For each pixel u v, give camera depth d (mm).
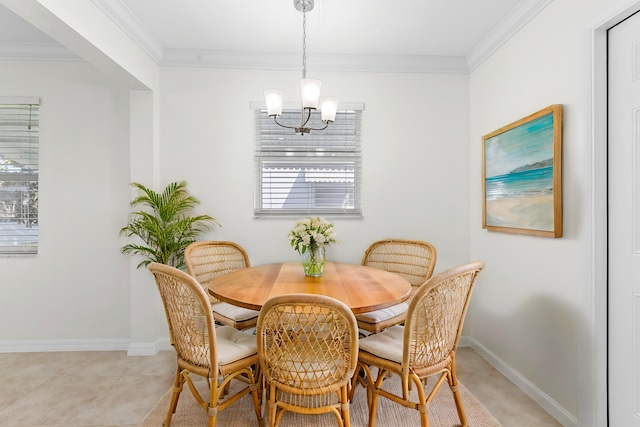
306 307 1425
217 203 2799
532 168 2006
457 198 2891
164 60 2719
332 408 1458
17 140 2730
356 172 2885
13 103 2684
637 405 1488
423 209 2879
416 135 2871
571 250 1757
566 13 1796
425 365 1560
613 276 1591
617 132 1566
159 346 2766
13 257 2730
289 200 2869
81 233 2758
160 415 1882
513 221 2205
